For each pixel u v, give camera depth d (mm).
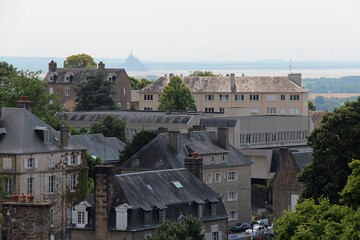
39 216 135625
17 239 136250
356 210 159000
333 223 153375
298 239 155500
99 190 192625
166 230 179000
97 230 192875
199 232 179750
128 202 191500
